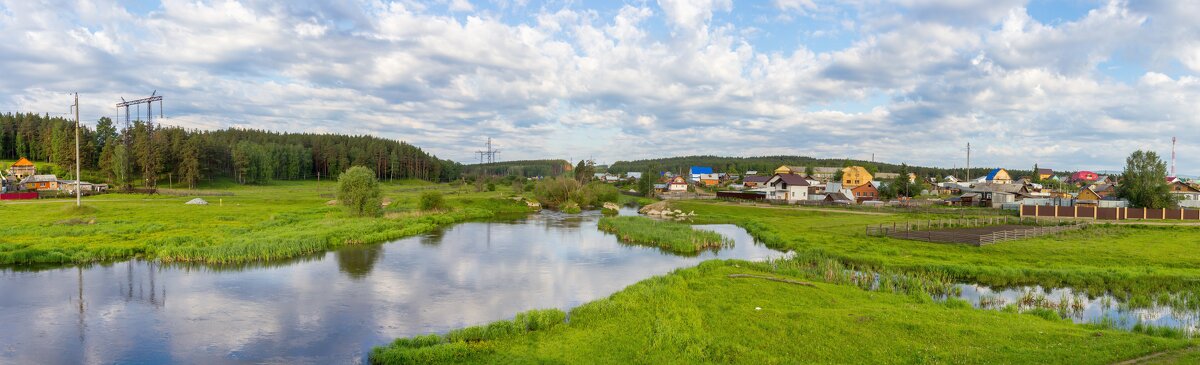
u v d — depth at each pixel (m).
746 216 82.31
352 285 33.91
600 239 56.84
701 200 123.75
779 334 21.53
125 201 85.62
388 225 62.34
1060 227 57.78
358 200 69.81
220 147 163.62
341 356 21.88
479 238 57.09
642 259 44.25
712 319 23.84
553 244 52.81
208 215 67.44
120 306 28.70
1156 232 55.69
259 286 33.47
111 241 46.28
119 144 138.00
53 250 41.16
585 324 23.69
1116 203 84.19
